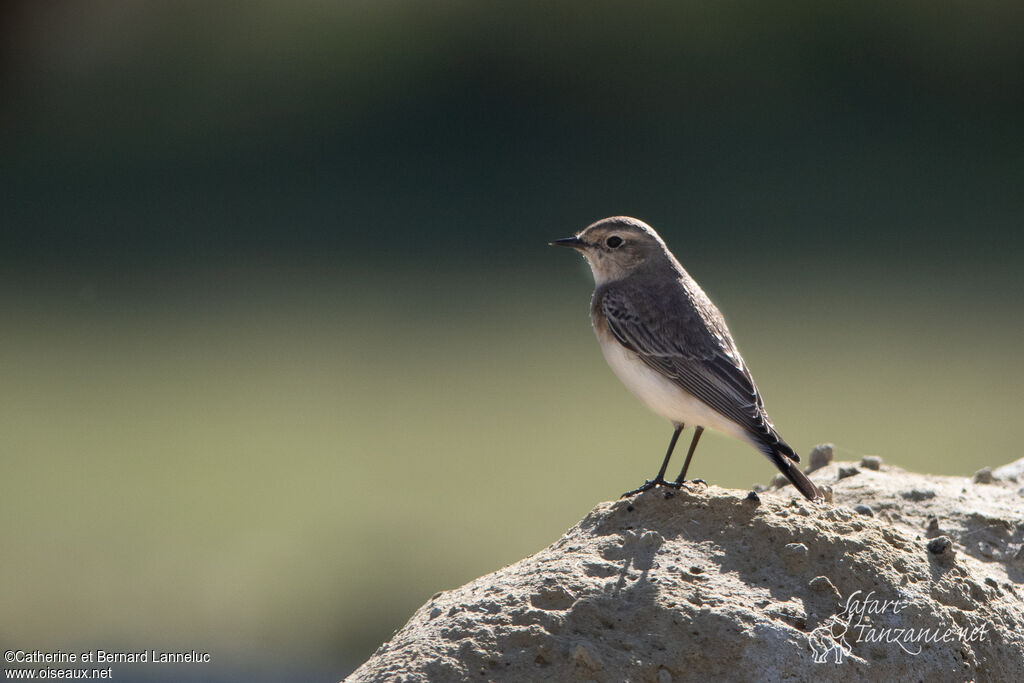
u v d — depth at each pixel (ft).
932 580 25.50
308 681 48.98
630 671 22.97
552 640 23.40
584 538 26.32
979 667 24.62
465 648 23.32
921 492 31.42
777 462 29.30
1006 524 29.89
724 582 24.61
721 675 23.06
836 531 25.94
